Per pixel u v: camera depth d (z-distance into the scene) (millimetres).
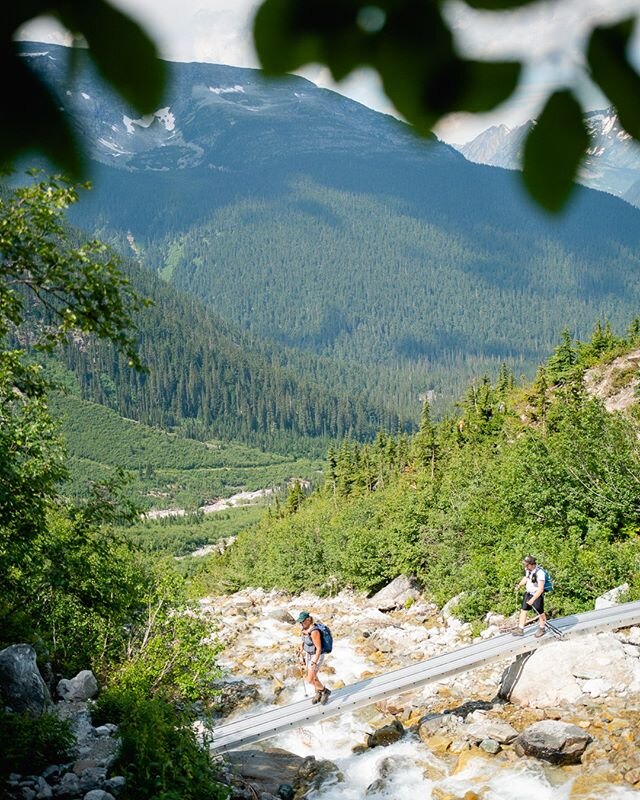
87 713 13609
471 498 30984
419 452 62844
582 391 52281
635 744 12797
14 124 726
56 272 10758
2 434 12008
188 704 16312
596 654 15711
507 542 26312
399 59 740
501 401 61312
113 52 709
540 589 16453
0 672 12961
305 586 38250
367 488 78438
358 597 32969
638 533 25406
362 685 16344
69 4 690
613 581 21219
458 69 738
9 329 12250
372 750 14664
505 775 12758
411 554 30484
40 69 713
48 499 13539
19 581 13234
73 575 13781
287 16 741
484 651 16469
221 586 49281
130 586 15148
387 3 736
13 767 10977
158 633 17078
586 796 11750
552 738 13031
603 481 26828
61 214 10242
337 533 38938
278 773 14172
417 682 15961
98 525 14102
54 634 16250
